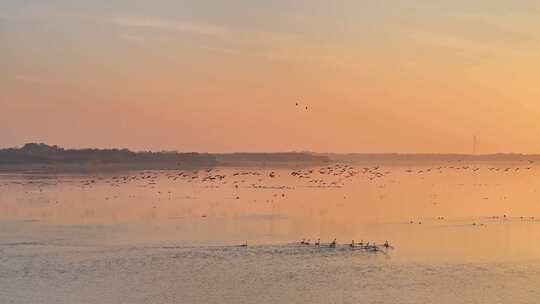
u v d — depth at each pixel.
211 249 57.66
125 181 160.62
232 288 43.62
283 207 95.69
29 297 41.50
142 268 49.72
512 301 40.81
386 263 51.47
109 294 42.25
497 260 52.88
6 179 166.12
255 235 66.44
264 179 176.75
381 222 77.81
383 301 40.53
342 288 43.59
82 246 59.41
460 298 41.34
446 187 148.12
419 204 102.25
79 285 44.53
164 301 40.69
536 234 67.44
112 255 54.78
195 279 46.12
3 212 88.25
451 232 68.94
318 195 119.00
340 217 82.94
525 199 113.50
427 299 41.06
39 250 57.31
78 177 178.62
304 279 46.06
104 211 89.75
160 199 108.44
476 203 104.75
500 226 74.06
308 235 66.56
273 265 50.72
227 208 93.94
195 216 83.75
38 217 82.62
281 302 40.38
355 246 59.25
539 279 46.28
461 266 50.47
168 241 62.28
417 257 54.03
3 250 57.31
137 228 71.88
